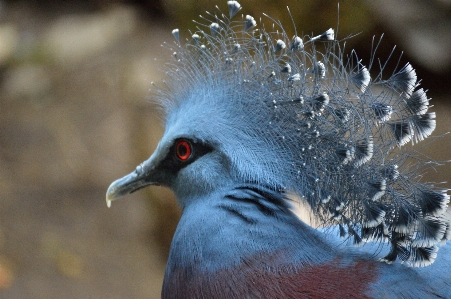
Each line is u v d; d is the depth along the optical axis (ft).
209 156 21.88
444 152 55.06
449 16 59.98
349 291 19.20
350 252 20.22
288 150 20.53
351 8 57.06
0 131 74.38
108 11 84.79
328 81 20.25
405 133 19.08
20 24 86.43
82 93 75.77
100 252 61.00
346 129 19.39
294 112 20.26
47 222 64.39
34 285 57.21
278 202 20.90
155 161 23.94
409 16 59.31
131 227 63.36
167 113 24.85
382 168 18.97
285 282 19.54
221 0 49.49
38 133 73.05
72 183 68.18
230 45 23.41
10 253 61.00
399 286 19.24
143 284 57.26
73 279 57.88
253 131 21.13
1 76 81.87
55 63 80.94
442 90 62.64
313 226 22.48
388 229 19.04
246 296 19.75
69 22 84.69
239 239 20.25
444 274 19.75
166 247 56.49
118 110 73.31
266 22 50.67
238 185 21.16
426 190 18.61
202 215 21.25
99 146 70.79
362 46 59.72
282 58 21.42
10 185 68.18
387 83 19.62
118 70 74.95
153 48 72.79
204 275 20.49
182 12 52.24
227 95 21.99
